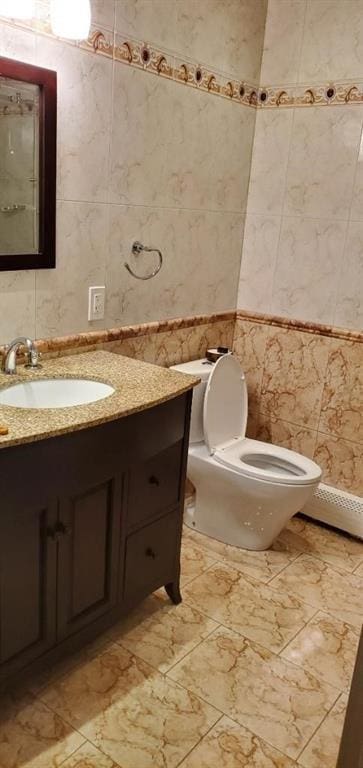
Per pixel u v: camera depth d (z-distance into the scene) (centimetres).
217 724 157
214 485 234
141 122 197
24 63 155
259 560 234
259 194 259
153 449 171
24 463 132
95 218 191
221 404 241
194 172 227
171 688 168
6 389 164
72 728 153
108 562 167
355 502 253
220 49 222
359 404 248
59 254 183
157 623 194
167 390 168
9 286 172
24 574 142
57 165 173
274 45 241
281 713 162
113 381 174
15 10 146
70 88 171
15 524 135
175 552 198
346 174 232
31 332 183
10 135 159
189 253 237
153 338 230
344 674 177
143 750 148
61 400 179
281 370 269
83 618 164
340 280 243
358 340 242
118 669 173
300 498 219
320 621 200
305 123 239
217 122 231
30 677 156
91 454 148
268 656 182
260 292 269
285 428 275
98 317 203
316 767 146
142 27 188
